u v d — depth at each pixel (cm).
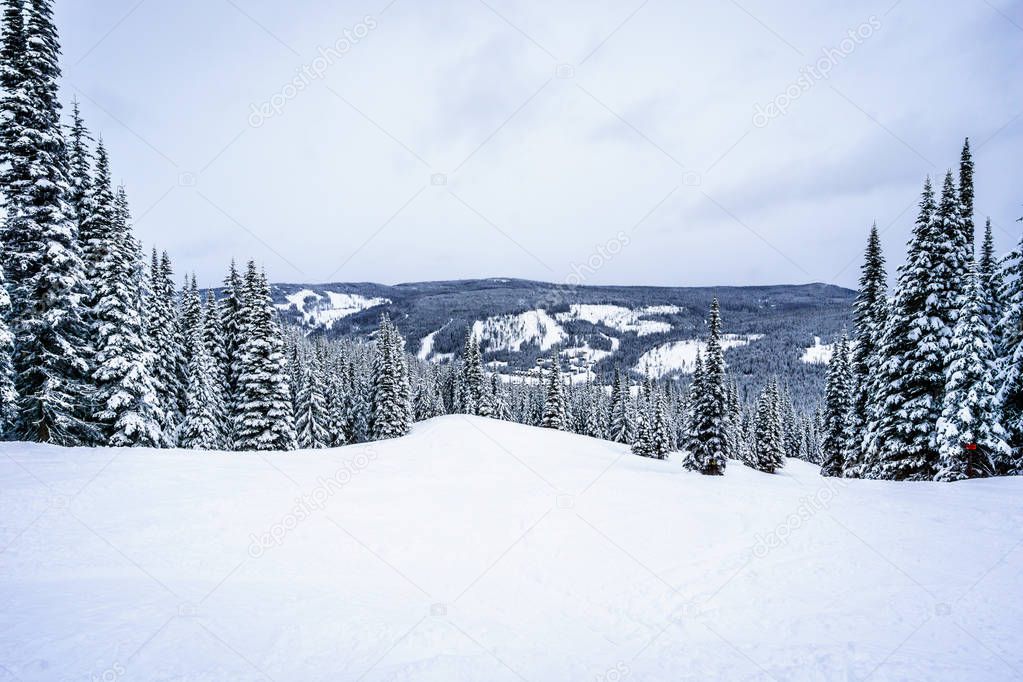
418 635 880
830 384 3975
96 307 2559
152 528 1312
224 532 1337
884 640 826
